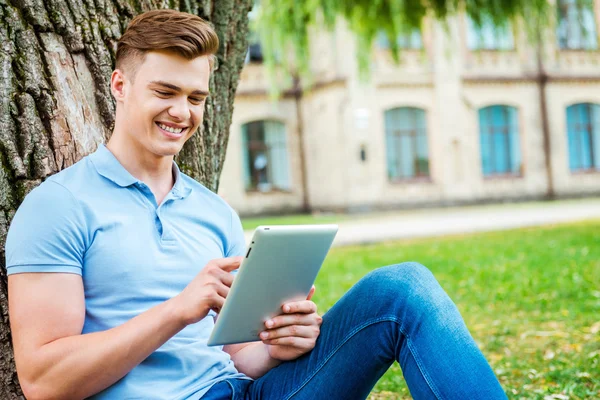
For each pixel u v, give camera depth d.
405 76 19.75
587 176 22.03
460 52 20.42
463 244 10.09
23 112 1.96
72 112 2.05
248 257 1.45
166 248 1.62
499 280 6.33
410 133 20.20
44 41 2.03
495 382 1.45
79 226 1.50
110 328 1.52
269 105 20.05
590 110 22.42
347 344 1.62
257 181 20.33
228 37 2.62
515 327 4.34
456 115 20.38
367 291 1.61
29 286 1.43
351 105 19.03
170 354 1.61
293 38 11.40
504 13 10.28
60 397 1.41
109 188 1.59
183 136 1.64
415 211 19.48
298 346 1.66
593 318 4.45
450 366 1.45
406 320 1.54
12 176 1.93
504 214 16.48
